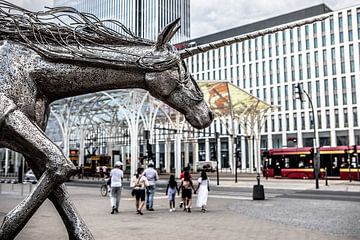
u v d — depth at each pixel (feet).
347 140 190.90
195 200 59.47
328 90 198.90
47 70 9.77
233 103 123.95
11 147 9.37
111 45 10.51
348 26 194.59
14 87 9.14
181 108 10.76
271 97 216.95
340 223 34.91
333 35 198.80
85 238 9.37
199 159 224.33
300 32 209.36
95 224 33.99
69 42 10.23
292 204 51.34
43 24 10.18
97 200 56.39
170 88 10.42
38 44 9.90
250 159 155.94
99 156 134.21
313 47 204.74
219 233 29.40
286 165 113.80
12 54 9.47
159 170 156.66
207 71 241.14
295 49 210.38
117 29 11.18
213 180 111.65
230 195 66.03
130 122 87.04
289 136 209.26
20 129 8.77
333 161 104.78
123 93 85.87
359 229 31.65
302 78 207.41
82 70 10.01
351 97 191.62
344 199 57.98
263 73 220.84
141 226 32.83
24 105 9.29
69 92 10.23
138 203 42.14
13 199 54.13
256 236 28.19
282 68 214.48
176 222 35.40
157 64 10.14
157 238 27.04
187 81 10.69
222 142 215.92
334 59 197.98
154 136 153.69
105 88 10.38
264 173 121.39
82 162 128.16
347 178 101.45
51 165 8.87
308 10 204.64
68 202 9.54
